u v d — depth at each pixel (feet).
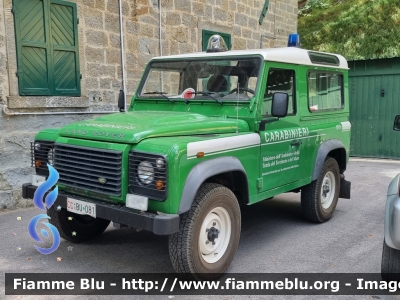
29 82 20.85
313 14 51.83
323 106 18.37
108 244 15.94
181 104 15.65
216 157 12.21
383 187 26.30
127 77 26.03
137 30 26.35
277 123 15.14
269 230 17.79
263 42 37.14
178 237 11.46
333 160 18.93
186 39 29.71
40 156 13.79
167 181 10.77
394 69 37.37
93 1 23.66
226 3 32.65
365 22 42.78
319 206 18.07
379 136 38.81
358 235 17.07
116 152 11.36
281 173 15.39
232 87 14.84
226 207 12.67
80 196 12.82
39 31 21.07
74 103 22.76
